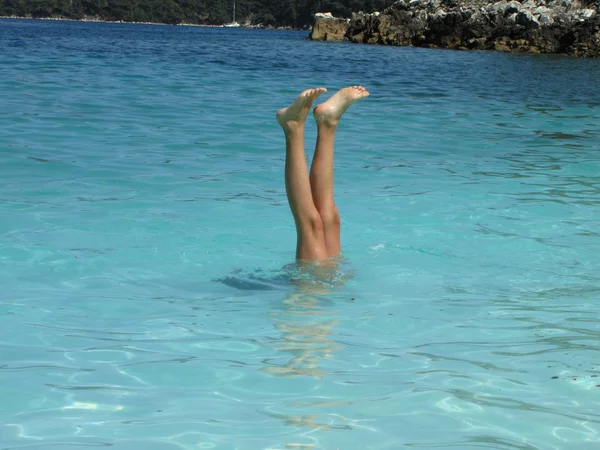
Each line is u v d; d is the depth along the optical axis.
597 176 8.30
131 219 5.95
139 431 2.67
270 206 6.52
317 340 3.62
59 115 11.19
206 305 4.12
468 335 3.72
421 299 4.28
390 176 8.00
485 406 2.91
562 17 40.31
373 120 12.52
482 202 6.85
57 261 4.88
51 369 3.22
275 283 4.54
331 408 2.88
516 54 38.72
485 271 4.87
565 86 20.72
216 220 5.99
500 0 45.03
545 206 6.75
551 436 2.68
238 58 28.78
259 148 9.38
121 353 3.41
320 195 4.61
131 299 4.21
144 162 8.23
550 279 4.73
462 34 42.62
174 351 3.45
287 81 18.91
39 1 178.88
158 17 184.12
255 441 2.60
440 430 2.71
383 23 46.28
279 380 3.14
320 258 4.59
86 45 35.28
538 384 3.13
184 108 12.67
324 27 50.91
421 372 3.24
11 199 6.42
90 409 2.85
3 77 16.14
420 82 20.72
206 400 2.94
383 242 5.46
